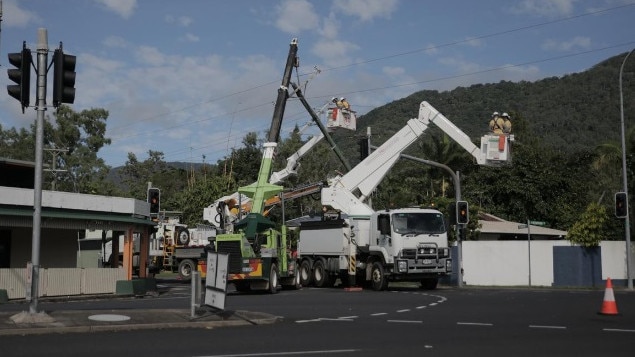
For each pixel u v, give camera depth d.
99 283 26.67
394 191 61.66
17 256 29.12
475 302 21.92
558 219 56.72
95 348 11.56
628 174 42.88
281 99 31.22
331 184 33.25
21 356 10.63
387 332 13.97
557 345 11.98
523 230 48.62
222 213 33.09
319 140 35.31
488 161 29.98
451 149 59.19
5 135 68.62
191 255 41.03
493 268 36.25
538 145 67.00
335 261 32.69
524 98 136.50
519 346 11.87
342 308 19.91
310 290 31.08
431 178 60.12
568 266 34.81
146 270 31.94
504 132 30.02
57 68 14.59
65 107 65.56
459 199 34.25
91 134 66.38
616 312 17.41
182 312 16.70
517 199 58.00
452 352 11.15
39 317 14.38
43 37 14.73
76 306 20.98
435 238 29.31
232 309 19.23
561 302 21.69
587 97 125.31
